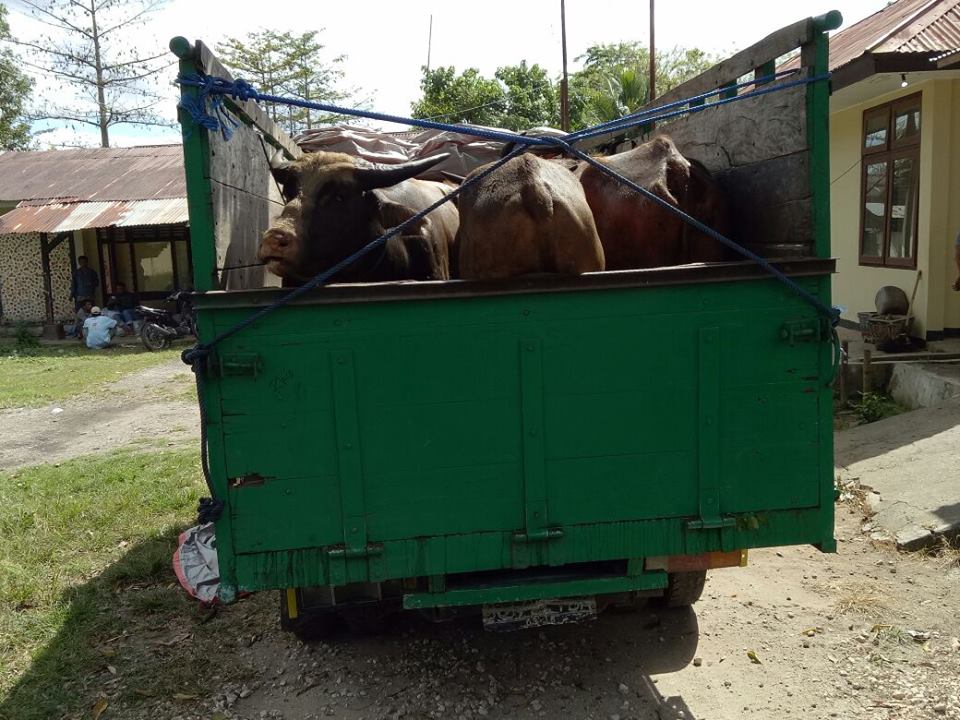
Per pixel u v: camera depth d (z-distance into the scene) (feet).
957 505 17.34
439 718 11.28
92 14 95.91
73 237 65.46
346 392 9.59
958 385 23.76
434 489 9.88
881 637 13.07
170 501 20.71
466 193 11.17
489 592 10.34
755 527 10.28
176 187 61.87
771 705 11.37
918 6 34.42
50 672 12.85
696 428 10.09
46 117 99.91
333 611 11.50
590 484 10.05
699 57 102.63
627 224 13.08
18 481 23.77
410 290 9.46
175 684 12.42
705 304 9.89
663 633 13.46
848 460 21.26
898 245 33.40
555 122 95.66
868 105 35.58
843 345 28.02
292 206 11.63
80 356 51.13
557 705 11.50
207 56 9.91
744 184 13.25
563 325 9.77
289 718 11.48
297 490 9.72
